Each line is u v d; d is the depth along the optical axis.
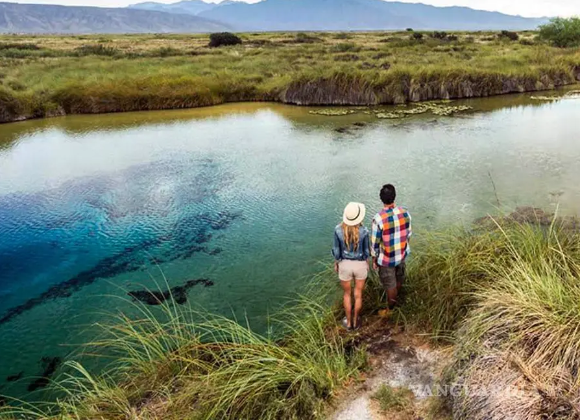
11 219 10.91
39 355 6.12
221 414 4.09
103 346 6.20
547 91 27.47
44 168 15.01
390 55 39.38
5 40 80.94
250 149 16.64
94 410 4.36
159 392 4.70
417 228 9.02
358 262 5.20
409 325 5.39
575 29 43.38
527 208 9.73
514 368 3.61
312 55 41.09
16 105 22.91
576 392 3.25
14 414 5.02
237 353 4.89
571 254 5.16
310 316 5.95
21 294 7.68
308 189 12.18
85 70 31.31
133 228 10.23
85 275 8.27
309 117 21.81
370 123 19.89
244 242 9.28
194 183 13.18
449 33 78.88
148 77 27.28
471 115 20.75
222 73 29.94
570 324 3.76
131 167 14.89
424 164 13.72
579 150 14.29
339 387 4.47
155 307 7.12
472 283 5.13
